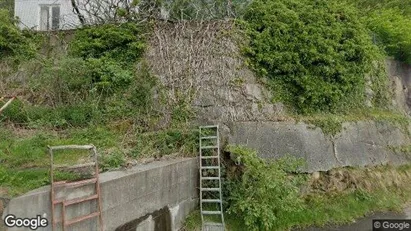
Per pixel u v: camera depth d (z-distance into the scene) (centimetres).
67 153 519
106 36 766
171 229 536
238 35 735
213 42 735
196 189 614
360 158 767
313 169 679
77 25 914
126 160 540
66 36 833
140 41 757
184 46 741
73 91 726
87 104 696
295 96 740
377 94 966
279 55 718
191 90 707
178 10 802
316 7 809
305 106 739
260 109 704
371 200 707
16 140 554
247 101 704
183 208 571
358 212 671
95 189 394
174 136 644
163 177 520
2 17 870
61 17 1139
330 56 733
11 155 480
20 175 398
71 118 675
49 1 1180
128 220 443
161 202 514
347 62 783
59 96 723
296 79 726
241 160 591
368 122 837
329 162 708
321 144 709
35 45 838
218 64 720
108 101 711
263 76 729
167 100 700
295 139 685
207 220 580
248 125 676
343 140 749
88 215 379
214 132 652
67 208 359
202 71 718
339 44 766
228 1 776
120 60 754
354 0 1240
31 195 333
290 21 748
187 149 630
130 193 448
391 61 1084
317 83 734
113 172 463
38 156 489
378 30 1049
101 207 398
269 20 745
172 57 734
